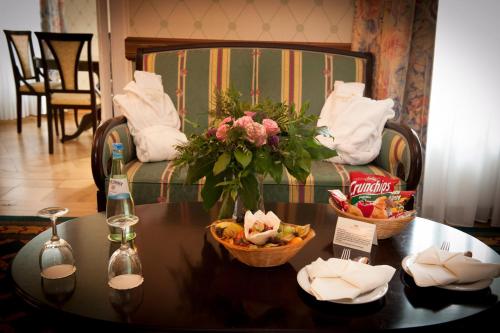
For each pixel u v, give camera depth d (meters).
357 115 2.22
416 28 2.58
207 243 1.24
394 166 2.10
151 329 0.84
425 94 2.57
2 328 1.51
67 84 4.06
